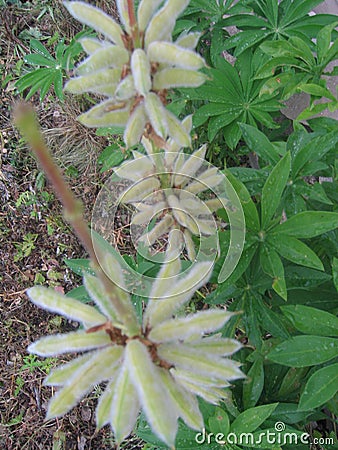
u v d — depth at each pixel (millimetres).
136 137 189
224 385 196
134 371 145
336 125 381
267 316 328
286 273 340
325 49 362
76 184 603
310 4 421
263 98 434
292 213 337
